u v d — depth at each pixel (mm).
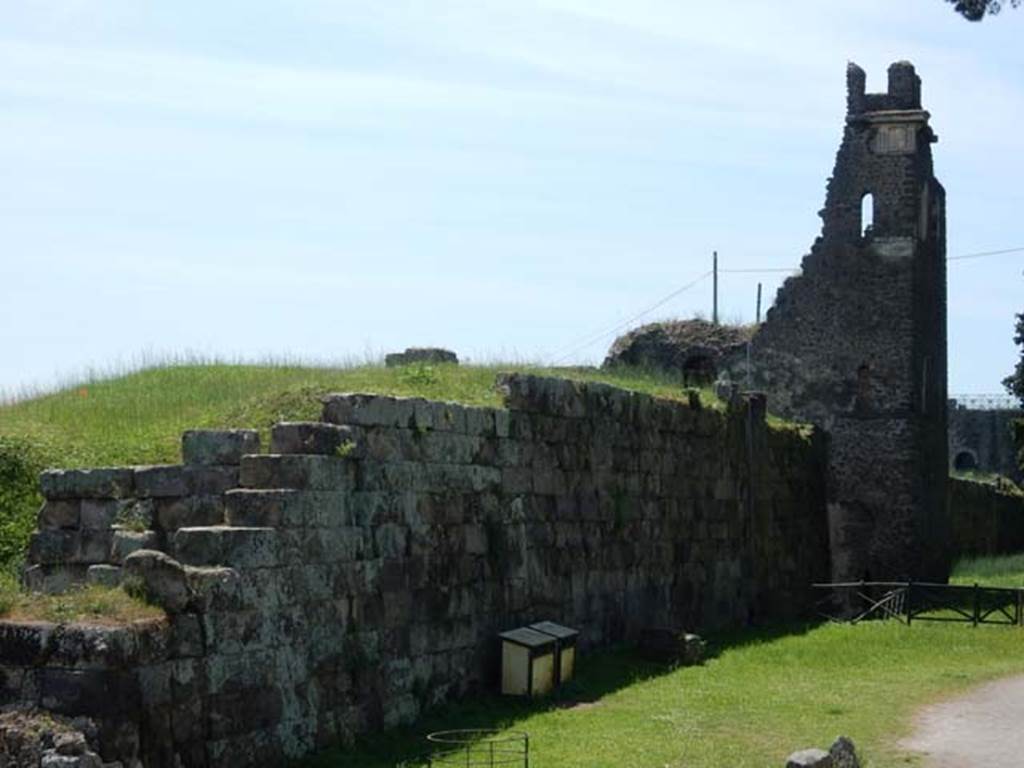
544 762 18266
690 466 32562
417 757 18438
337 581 19281
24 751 14602
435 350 29938
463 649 22438
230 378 29328
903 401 44031
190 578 16641
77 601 16031
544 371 30500
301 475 18750
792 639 32031
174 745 15961
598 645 27516
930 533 45344
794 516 40031
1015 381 58469
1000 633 32469
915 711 22562
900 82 45031
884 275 44562
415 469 21500
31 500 24016
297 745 18031
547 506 25797
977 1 27234
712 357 45969
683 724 21047
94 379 31453
